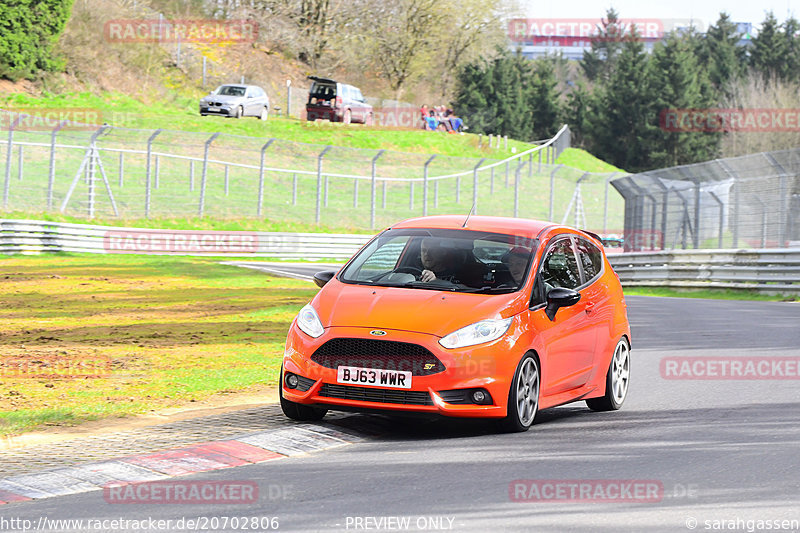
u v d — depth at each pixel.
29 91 184.00
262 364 44.00
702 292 100.94
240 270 106.69
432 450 27.48
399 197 180.88
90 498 22.28
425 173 162.00
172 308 70.50
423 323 29.28
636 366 45.41
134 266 105.12
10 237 110.19
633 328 61.59
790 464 25.59
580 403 37.62
